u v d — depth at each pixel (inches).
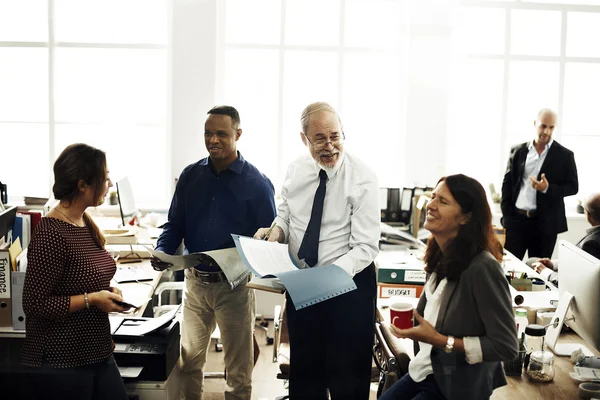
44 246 90.7
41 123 224.5
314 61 224.4
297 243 102.1
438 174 220.2
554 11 226.8
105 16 220.1
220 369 173.8
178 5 209.3
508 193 205.5
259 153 228.2
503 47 227.9
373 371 122.3
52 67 220.2
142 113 225.1
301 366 100.7
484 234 86.1
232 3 219.9
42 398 95.3
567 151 200.8
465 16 226.1
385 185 228.8
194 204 133.7
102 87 223.1
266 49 222.8
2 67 221.1
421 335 85.8
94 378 96.3
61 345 92.3
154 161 227.6
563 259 116.1
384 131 227.6
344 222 97.5
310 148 95.7
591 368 107.7
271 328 204.7
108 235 174.7
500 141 231.5
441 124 218.2
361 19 222.5
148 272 155.8
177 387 123.7
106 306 93.2
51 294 91.7
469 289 85.3
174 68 212.1
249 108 225.8
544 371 104.3
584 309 107.3
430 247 93.0
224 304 133.0
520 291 144.1
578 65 231.0
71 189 93.2
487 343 84.4
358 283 96.7
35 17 219.3
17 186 227.3
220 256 110.8
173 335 119.0
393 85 225.5
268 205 133.8
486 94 229.6
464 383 88.0
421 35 213.9
